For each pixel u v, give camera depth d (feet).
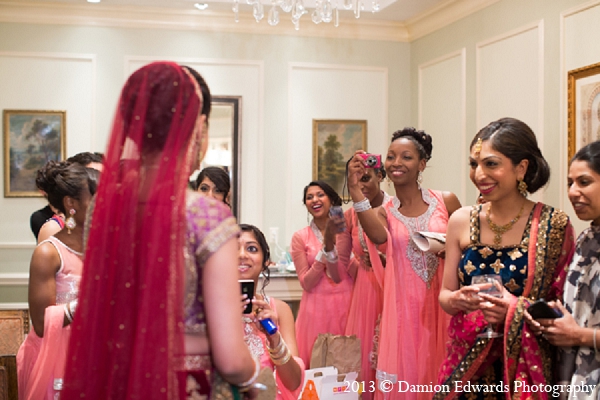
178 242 3.71
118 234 3.76
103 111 16.33
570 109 11.47
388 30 17.80
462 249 6.62
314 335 10.73
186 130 3.92
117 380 3.64
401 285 8.66
